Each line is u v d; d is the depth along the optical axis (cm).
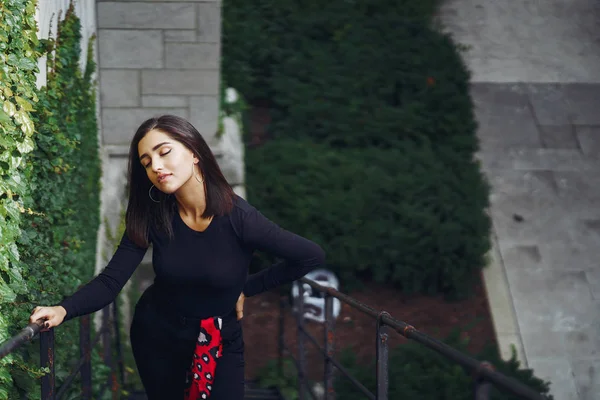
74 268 475
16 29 326
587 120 1066
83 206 555
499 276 848
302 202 795
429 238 788
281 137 933
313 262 271
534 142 1023
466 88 1004
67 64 504
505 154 1001
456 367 598
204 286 266
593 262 871
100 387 524
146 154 252
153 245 268
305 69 1001
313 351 720
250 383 662
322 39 1066
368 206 803
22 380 306
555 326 796
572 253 881
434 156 898
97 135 702
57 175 430
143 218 267
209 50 767
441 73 993
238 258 266
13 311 311
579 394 731
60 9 494
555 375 745
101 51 756
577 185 966
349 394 586
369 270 836
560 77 1141
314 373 677
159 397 286
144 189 266
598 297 830
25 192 331
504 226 908
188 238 263
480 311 803
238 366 285
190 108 774
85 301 263
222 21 1045
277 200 806
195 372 268
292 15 1070
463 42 1191
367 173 829
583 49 1204
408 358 621
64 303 261
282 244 264
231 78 1019
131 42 759
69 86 508
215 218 261
